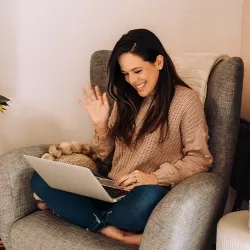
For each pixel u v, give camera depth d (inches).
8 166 64.8
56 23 84.0
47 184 63.5
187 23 84.7
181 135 63.3
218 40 84.8
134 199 56.6
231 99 64.3
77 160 69.3
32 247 60.4
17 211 65.6
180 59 73.7
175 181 59.3
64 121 87.7
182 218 50.5
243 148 70.9
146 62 61.5
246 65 81.2
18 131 86.4
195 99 63.2
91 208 61.8
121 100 67.2
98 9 84.3
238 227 52.3
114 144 71.2
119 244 56.3
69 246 56.8
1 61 83.5
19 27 83.0
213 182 56.4
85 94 70.1
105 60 77.6
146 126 63.9
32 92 85.5
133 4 84.3
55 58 85.1
